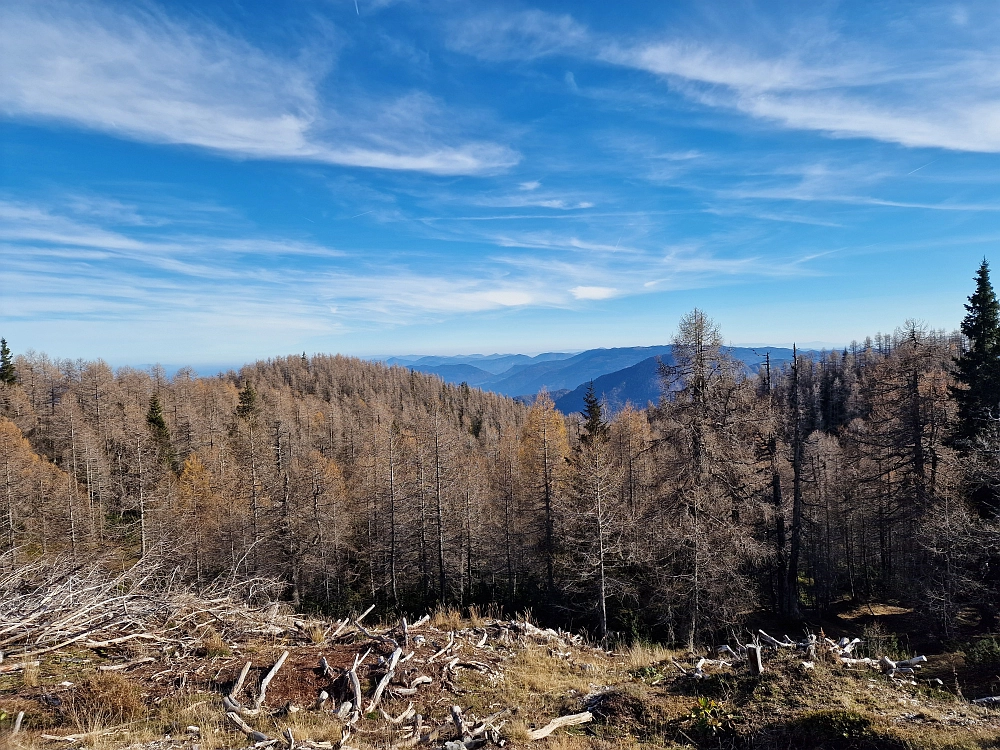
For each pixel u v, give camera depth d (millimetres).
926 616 20328
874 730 5988
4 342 72438
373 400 100125
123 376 94750
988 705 7070
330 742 5875
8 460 36625
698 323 18531
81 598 8211
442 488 33156
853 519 32344
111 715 5984
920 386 23250
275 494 35688
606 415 46656
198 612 9102
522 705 7512
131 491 49094
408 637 8984
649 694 7715
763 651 8508
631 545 20625
